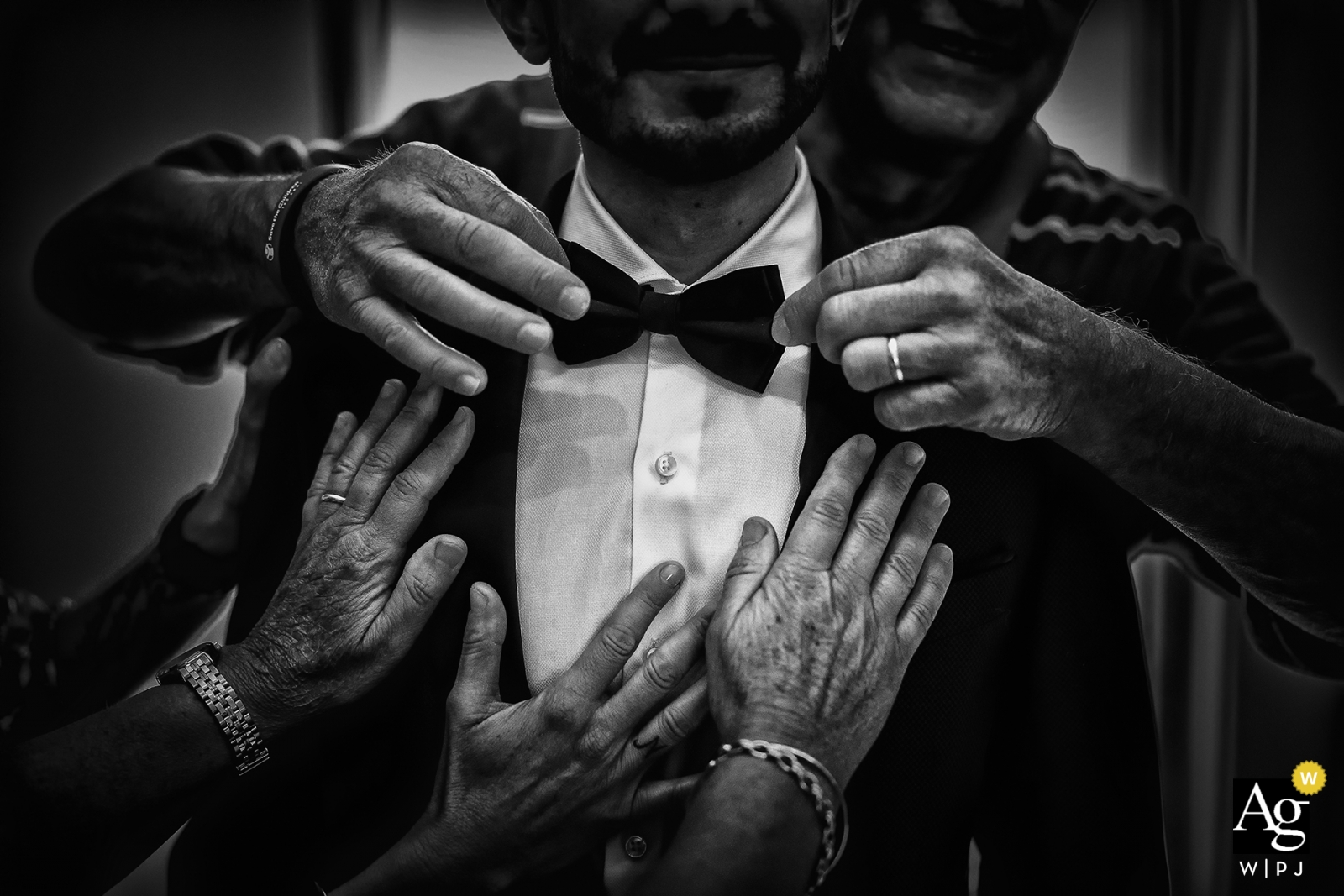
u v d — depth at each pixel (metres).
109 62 2.31
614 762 1.13
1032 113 1.68
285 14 2.29
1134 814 1.22
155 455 2.39
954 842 1.19
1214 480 1.22
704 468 1.22
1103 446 1.15
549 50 1.15
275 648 1.17
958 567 1.20
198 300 1.57
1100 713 1.22
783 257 1.25
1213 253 1.85
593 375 1.24
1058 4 1.60
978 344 1.03
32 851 1.12
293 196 1.27
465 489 1.21
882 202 1.75
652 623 1.20
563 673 1.17
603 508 1.22
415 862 1.16
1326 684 2.40
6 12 2.28
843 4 1.26
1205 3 2.28
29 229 2.33
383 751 1.24
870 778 1.18
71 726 1.19
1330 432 1.36
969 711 1.19
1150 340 1.20
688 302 1.17
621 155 1.11
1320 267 2.42
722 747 1.08
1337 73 2.38
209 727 1.17
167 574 1.63
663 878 1.01
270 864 1.28
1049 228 1.81
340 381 1.31
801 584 1.11
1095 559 1.24
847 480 1.15
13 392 2.35
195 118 2.31
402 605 1.15
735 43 1.07
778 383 1.23
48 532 2.37
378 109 2.27
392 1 2.25
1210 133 2.30
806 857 1.04
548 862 1.17
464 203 1.10
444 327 1.24
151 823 1.17
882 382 1.04
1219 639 2.37
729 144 1.09
